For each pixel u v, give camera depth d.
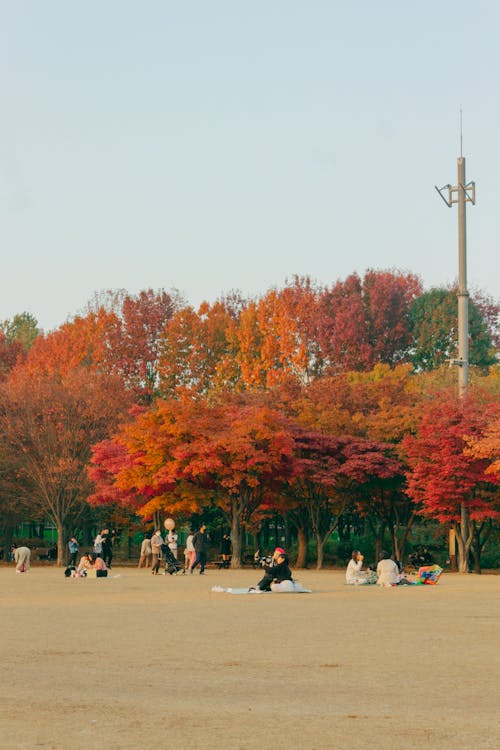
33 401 71.62
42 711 11.07
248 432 61.53
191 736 9.66
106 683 13.34
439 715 10.83
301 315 107.44
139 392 101.44
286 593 34.38
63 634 20.14
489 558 69.50
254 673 14.35
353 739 9.51
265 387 100.88
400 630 20.91
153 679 13.73
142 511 63.06
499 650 17.23
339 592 35.34
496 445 54.00
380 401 71.81
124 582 42.19
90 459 70.12
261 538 91.75
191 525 77.81
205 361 103.88
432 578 41.66
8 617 24.36
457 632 20.45
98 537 57.78
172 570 50.72
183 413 62.94
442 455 58.22
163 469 61.84
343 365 106.31
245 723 10.33
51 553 77.75
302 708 11.27
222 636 19.70
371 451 65.31
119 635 19.91
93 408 71.12
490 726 10.19
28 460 71.62
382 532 69.00
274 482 64.44
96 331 105.94
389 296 109.69
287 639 19.12
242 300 118.31
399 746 9.18
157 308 107.75
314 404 73.31
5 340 127.50
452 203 63.59
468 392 62.00
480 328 109.12
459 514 60.50
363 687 12.96
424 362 110.25
